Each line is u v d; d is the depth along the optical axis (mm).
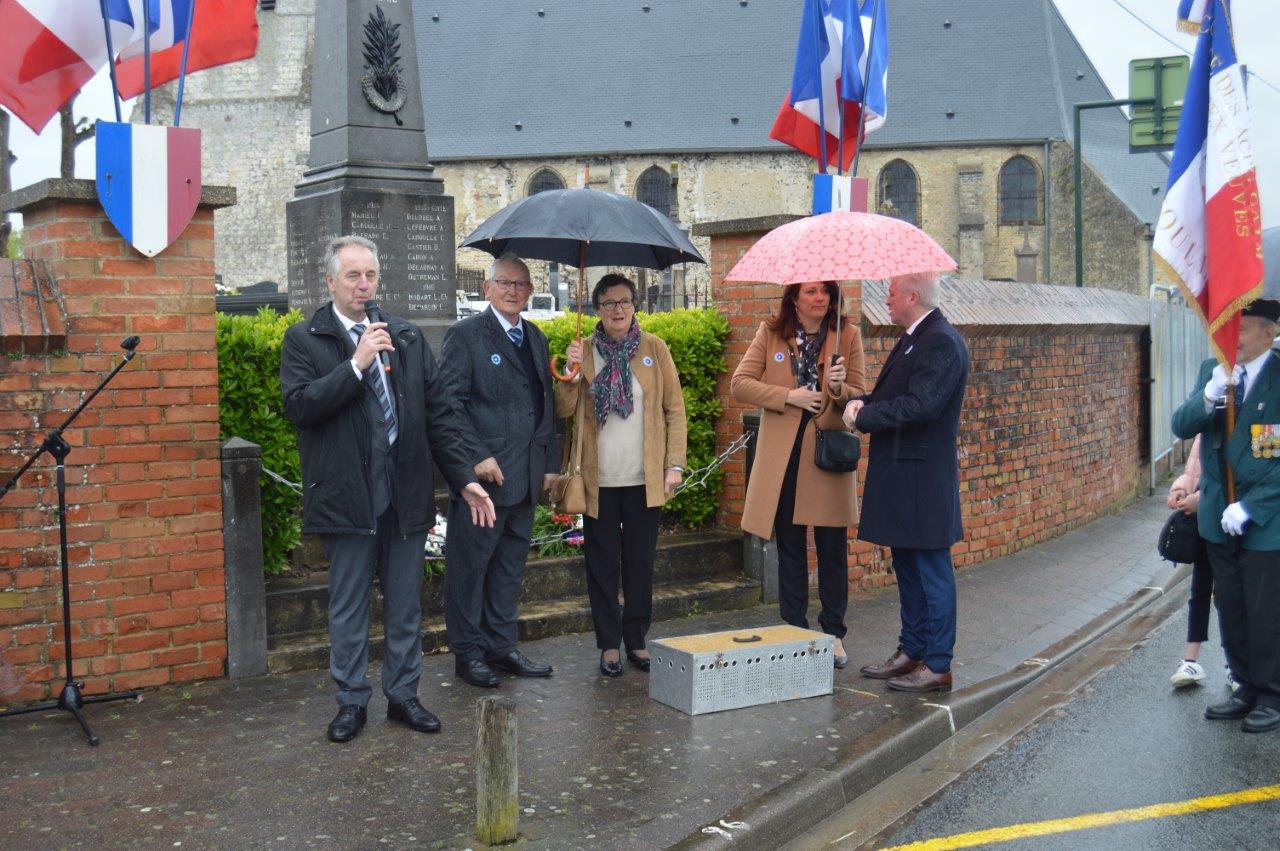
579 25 54250
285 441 6395
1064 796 4711
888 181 49812
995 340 9586
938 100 50312
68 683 5184
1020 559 9695
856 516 6156
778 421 6168
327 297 9398
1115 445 12562
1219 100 5523
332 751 4812
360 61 9492
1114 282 47656
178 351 5609
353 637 4996
